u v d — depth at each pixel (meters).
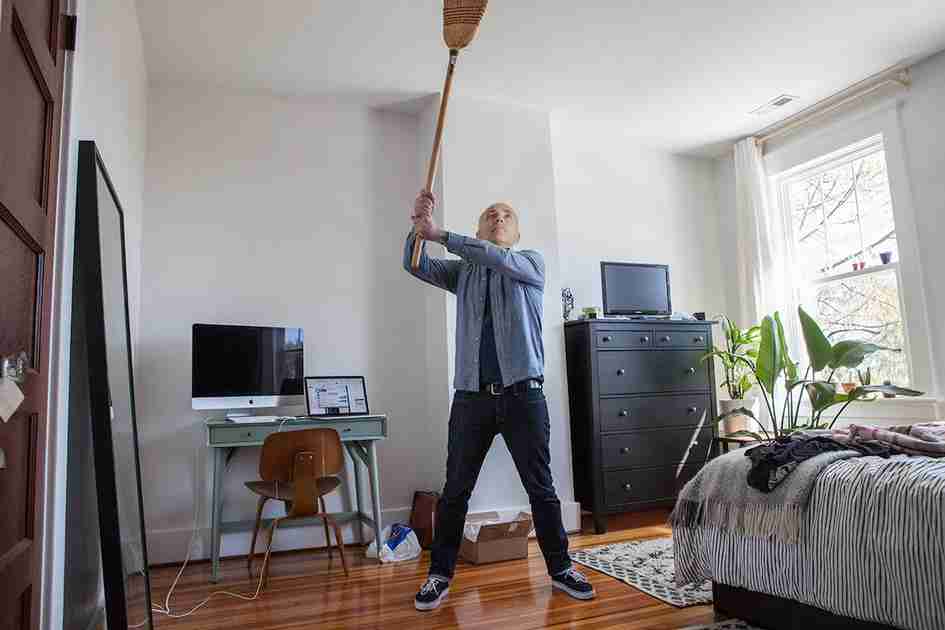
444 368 3.63
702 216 4.92
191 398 3.30
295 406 3.54
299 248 3.68
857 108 3.95
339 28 3.10
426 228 2.42
